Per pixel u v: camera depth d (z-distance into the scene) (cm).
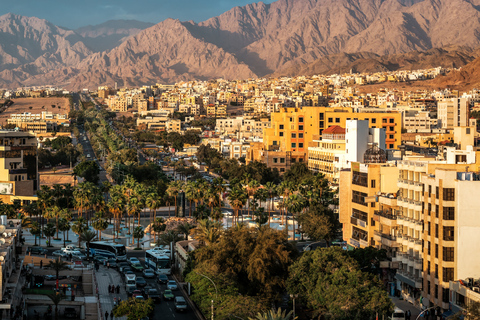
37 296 13212
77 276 15462
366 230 15962
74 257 18350
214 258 13300
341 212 17312
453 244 12019
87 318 12812
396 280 14412
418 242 13462
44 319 12662
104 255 18225
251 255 13175
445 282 12038
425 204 12800
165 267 16538
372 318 11119
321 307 11756
